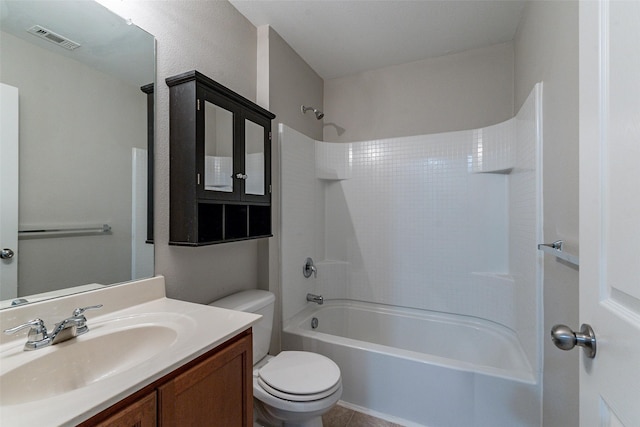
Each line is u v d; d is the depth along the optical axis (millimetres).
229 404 928
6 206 873
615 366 481
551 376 1254
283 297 2004
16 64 898
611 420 494
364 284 2518
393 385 1649
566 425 1082
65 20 1012
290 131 2115
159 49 1307
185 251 1419
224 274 1661
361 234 2533
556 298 1201
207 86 1329
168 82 1313
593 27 570
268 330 1654
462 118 2307
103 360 890
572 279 1040
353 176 2559
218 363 886
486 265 2141
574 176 1014
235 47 1769
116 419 620
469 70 2289
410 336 2318
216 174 1391
